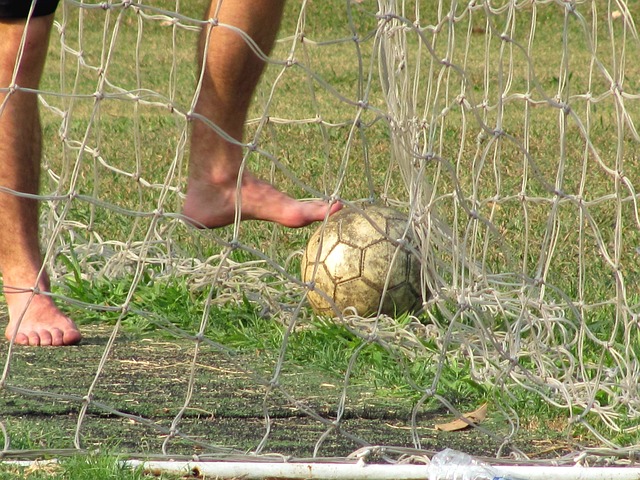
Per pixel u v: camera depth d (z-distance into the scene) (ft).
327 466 24.79
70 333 37.32
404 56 34.32
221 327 40.04
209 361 35.91
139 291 42.78
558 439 28.89
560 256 49.83
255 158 74.90
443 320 40.06
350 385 33.58
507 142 82.94
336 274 39.22
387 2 29.37
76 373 33.83
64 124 38.47
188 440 26.40
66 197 27.71
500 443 28.43
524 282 34.24
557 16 152.97
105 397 31.22
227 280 43.32
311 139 85.30
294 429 29.04
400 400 32.17
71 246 45.83
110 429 28.27
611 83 29.89
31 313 37.58
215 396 31.81
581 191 30.83
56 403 30.40
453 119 89.61
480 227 53.88
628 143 84.02
